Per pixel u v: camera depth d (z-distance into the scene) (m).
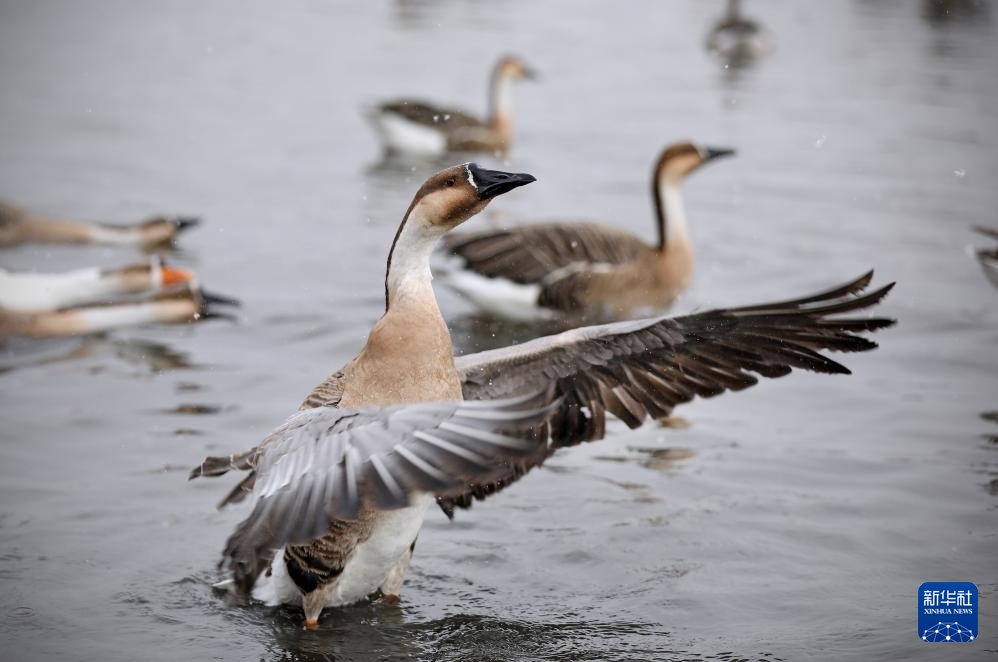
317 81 31.20
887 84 31.70
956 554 9.94
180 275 16.59
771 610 9.11
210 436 12.16
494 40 36.69
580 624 8.89
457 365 9.20
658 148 25.94
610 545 10.13
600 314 17.06
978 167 24.30
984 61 34.66
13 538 10.02
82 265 18.20
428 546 10.16
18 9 38.66
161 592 9.29
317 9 40.69
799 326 8.70
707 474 11.55
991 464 11.70
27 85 29.58
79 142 25.05
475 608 9.13
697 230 20.56
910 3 44.41
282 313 16.08
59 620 8.84
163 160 24.03
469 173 8.64
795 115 28.66
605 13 41.94
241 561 6.91
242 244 19.16
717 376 9.11
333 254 18.69
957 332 15.66
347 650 8.46
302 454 6.86
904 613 9.02
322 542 8.35
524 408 6.27
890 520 10.54
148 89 29.70
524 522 10.59
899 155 25.20
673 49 36.53
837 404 13.40
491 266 16.92
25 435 12.05
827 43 37.50
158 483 11.12
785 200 22.25
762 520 10.55
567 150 25.83
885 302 16.77
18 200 20.95
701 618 8.99
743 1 45.09
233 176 23.16
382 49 34.94
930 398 13.52
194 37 35.72
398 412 6.70
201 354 14.63
